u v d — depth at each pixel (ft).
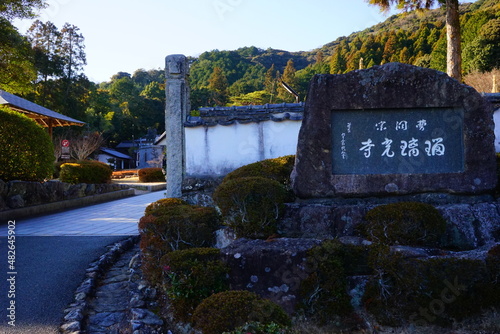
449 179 17.52
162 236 15.93
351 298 12.66
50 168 41.34
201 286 12.55
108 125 157.48
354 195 17.78
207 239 16.49
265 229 16.03
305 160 18.03
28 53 62.23
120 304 14.66
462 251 14.01
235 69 241.76
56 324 12.44
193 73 247.50
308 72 185.37
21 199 36.91
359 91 17.99
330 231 16.43
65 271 17.69
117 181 84.12
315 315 12.32
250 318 10.15
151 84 208.95
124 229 27.96
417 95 17.80
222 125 26.32
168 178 26.91
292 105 29.04
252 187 15.98
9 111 38.09
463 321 11.60
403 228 14.25
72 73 116.47
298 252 12.91
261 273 12.96
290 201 18.56
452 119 17.87
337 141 18.12
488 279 11.61
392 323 11.84
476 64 87.04
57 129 110.22
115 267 19.19
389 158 17.95
